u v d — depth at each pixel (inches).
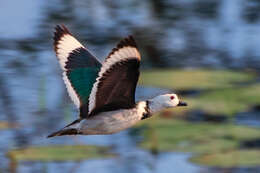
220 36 749.3
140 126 550.3
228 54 703.7
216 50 715.4
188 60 695.7
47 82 640.4
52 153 495.5
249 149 508.4
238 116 589.9
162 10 819.4
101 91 379.9
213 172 513.3
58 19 788.0
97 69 422.9
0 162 522.6
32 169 518.9
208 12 814.5
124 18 792.3
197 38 744.3
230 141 516.7
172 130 532.1
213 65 682.2
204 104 562.9
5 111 592.7
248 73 629.3
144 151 539.2
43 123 579.2
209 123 549.0
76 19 788.6
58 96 614.5
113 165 528.1
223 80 600.4
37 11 809.5
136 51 360.5
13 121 579.2
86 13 800.9
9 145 542.9
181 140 518.3
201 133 528.4
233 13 808.3
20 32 754.8
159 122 547.2
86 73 421.7
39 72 661.3
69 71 423.5
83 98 415.5
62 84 632.4
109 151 515.8
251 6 824.9
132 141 556.1
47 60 689.0
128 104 398.0
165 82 581.9
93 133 402.3
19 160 501.4
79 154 494.0
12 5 829.8
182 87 575.8
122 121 403.5
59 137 562.6
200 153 499.2
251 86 591.5
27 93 617.3
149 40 741.9
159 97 425.4
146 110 417.4
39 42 730.8
